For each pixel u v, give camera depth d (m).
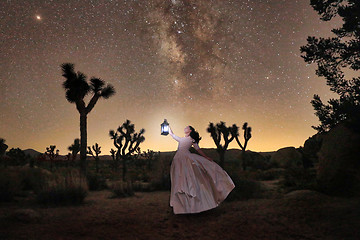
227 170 8.59
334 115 9.24
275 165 24.31
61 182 8.14
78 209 6.45
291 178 11.77
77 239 4.05
